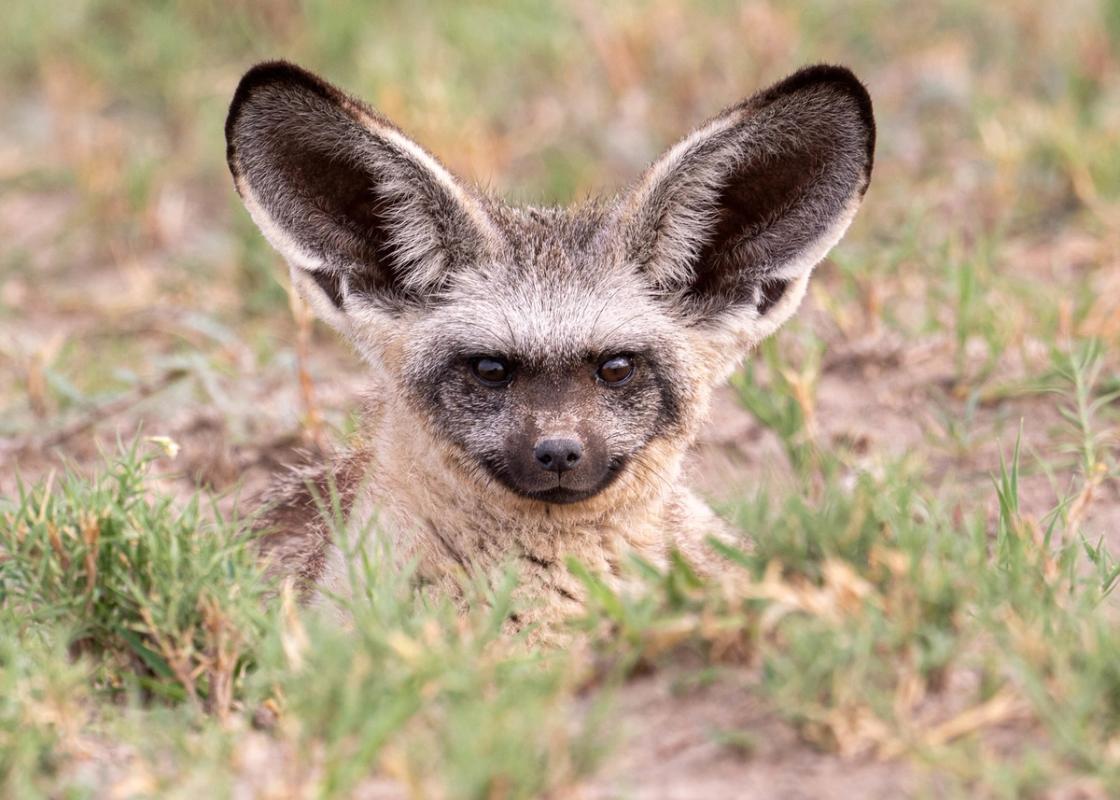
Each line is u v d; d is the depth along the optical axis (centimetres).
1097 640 741
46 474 1221
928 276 1543
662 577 836
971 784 687
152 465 1302
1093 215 1641
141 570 879
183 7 2214
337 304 1110
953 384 1362
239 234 1745
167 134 2078
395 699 725
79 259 1845
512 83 2027
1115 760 681
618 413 1062
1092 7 2050
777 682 733
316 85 1038
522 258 1096
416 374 1084
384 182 1080
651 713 764
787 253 1101
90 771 757
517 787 670
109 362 1545
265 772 733
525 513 1046
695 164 1076
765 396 1290
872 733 709
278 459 1337
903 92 1978
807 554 826
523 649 915
